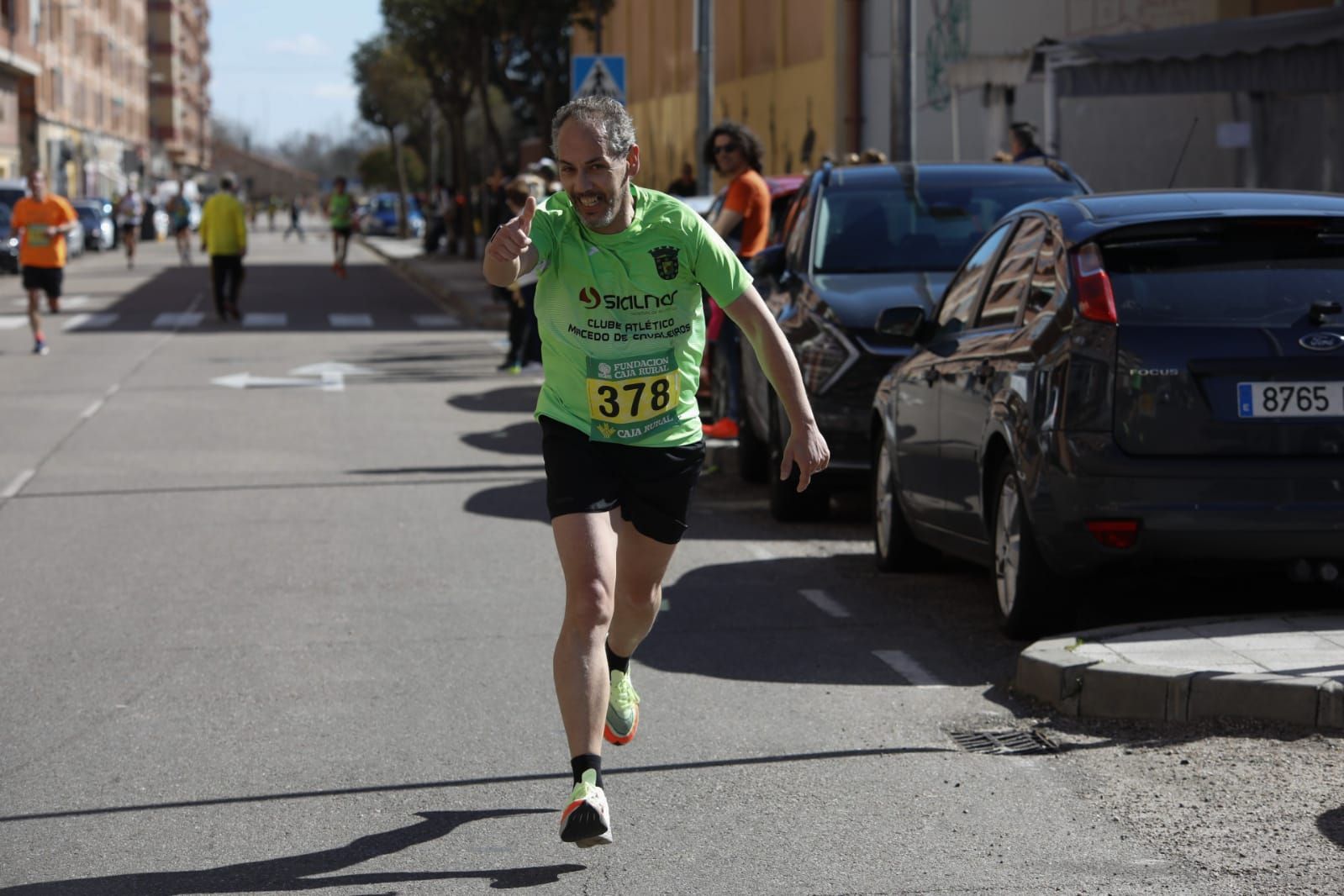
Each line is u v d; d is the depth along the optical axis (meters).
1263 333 8.57
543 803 6.75
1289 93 28.02
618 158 5.96
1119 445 8.54
